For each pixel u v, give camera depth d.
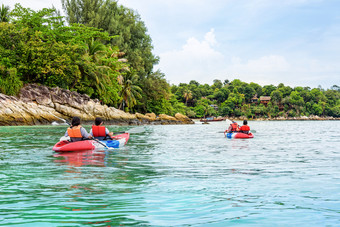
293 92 197.88
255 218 3.49
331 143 13.77
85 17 55.84
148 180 5.47
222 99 188.00
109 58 45.41
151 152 9.73
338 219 3.47
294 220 3.43
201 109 144.88
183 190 4.76
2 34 34.09
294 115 188.75
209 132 23.42
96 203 4.05
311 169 6.73
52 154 8.95
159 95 62.03
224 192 4.63
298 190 4.79
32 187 4.91
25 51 34.00
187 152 9.82
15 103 30.23
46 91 34.16
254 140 15.26
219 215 3.58
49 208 3.82
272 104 194.38
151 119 49.47
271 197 4.37
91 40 46.28
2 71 31.50
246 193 4.59
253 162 7.72
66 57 36.53
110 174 6.04
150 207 3.88
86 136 10.20
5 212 3.66
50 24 40.66
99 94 45.47
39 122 31.77
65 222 3.32
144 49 63.91
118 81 50.66
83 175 5.92
